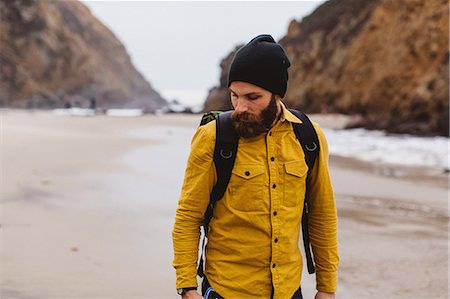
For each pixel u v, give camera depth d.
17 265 4.63
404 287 4.50
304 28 50.66
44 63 70.81
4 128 22.25
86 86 79.25
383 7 35.81
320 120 34.88
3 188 8.23
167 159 13.25
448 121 24.44
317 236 2.26
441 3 30.31
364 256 5.40
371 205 8.20
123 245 5.46
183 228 2.13
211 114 2.17
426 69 30.39
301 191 2.12
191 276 2.12
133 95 97.94
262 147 2.05
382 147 19.72
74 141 17.67
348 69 37.53
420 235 6.31
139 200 7.84
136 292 4.14
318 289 2.29
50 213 6.76
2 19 67.12
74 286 4.20
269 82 1.97
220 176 2.05
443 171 12.68
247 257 2.08
